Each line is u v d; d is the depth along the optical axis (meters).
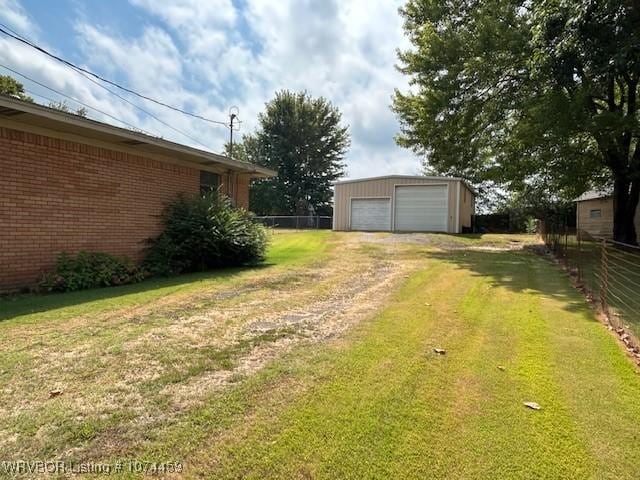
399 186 20.42
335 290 6.23
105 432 2.23
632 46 8.35
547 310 5.11
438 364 3.26
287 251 11.84
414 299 5.64
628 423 2.43
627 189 13.84
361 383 2.88
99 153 7.14
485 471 1.96
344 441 2.18
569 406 2.62
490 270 8.52
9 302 5.21
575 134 11.19
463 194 20.80
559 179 12.60
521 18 11.27
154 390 2.73
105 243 7.26
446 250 12.45
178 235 8.13
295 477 1.90
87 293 5.88
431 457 2.06
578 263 8.79
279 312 4.86
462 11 13.11
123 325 4.21
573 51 9.13
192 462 1.99
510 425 2.37
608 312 4.99
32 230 6.12
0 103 5.15
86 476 1.87
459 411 2.52
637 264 9.90
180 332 4.01
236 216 8.91
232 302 5.35
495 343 3.80
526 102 11.03
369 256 10.77
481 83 11.93
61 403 2.53
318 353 3.46
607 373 3.15
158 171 8.41
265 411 2.47
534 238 17.52
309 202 40.69
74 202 6.73
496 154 13.68
